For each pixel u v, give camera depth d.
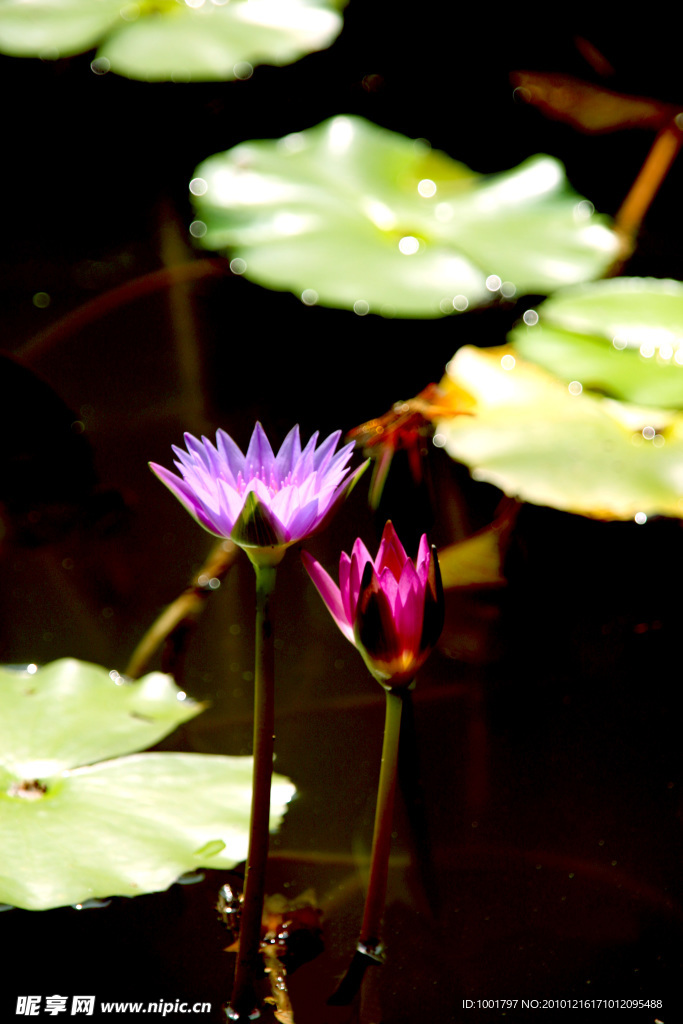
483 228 3.26
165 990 2.11
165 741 2.27
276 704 2.31
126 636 2.36
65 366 2.94
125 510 2.47
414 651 2.08
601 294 2.92
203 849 2.16
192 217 3.64
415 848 2.21
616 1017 2.11
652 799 2.25
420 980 2.12
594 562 2.44
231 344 3.10
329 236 3.12
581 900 2.18
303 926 2.15
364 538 2.46
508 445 2.45
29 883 2.12
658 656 2.36
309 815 2.22
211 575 2.42
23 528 2.45
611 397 2.53
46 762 2.21
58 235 3.56
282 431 2.69
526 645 2.37
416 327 3.22
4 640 2.34
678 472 2.43
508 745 2.29
